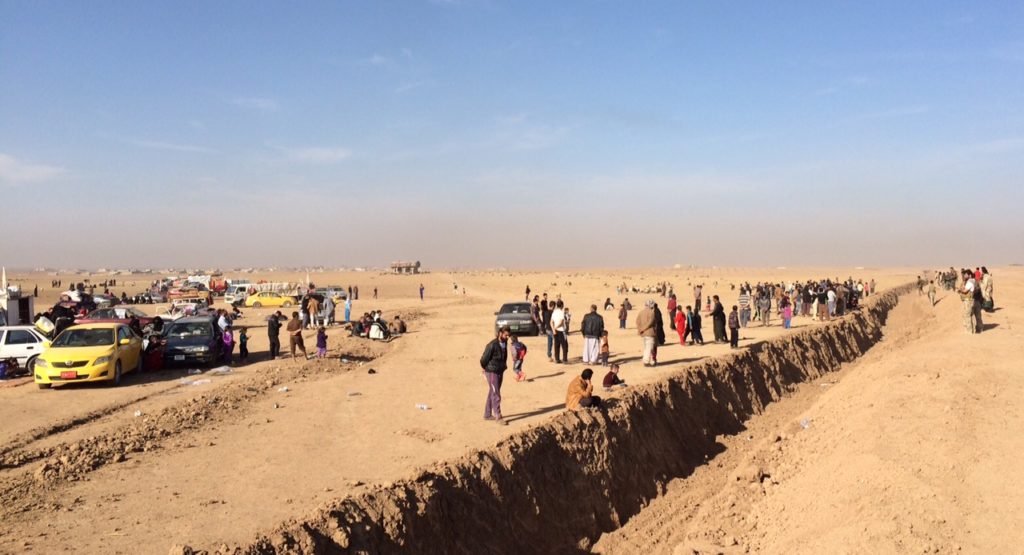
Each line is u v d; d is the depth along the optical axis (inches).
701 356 892.0
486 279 5339.6
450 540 371.9
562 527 451.5
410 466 425.4
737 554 427.8
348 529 325.4
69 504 359.3
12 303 1081.4
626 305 1402.6
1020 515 373.4
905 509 401.1
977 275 1247.5
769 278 4854.8
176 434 516.1
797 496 483.5
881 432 512.7
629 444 563.2
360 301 2652.6
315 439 499.5
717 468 619.8
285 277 6200.8
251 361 938.1
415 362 927.7
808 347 1100.5
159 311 1910.7
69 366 703.1
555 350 880.3
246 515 341.1
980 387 566.6
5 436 504.7
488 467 428.1
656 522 499.8
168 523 330.3
